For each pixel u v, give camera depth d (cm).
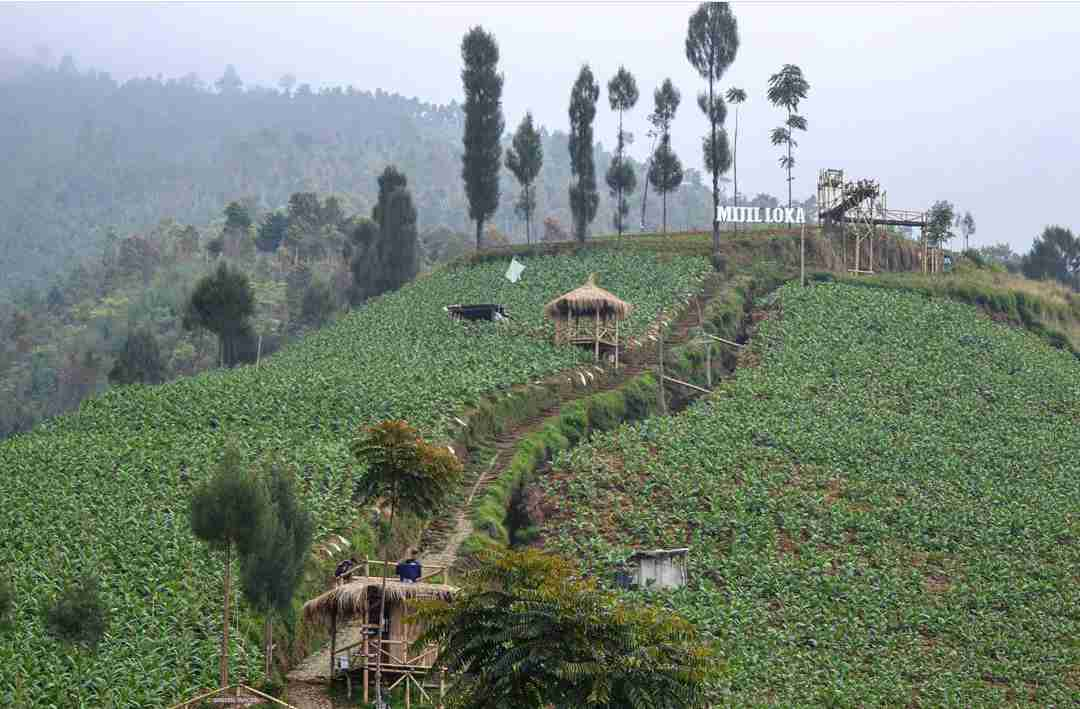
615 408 6569
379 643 3209
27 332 16600
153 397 6125
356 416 5741
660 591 4469
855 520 5319
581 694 2244
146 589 3547
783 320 8350
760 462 5897
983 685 3931
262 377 6606
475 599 2389
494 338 7694
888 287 9400
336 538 4197
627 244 10306
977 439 6650
